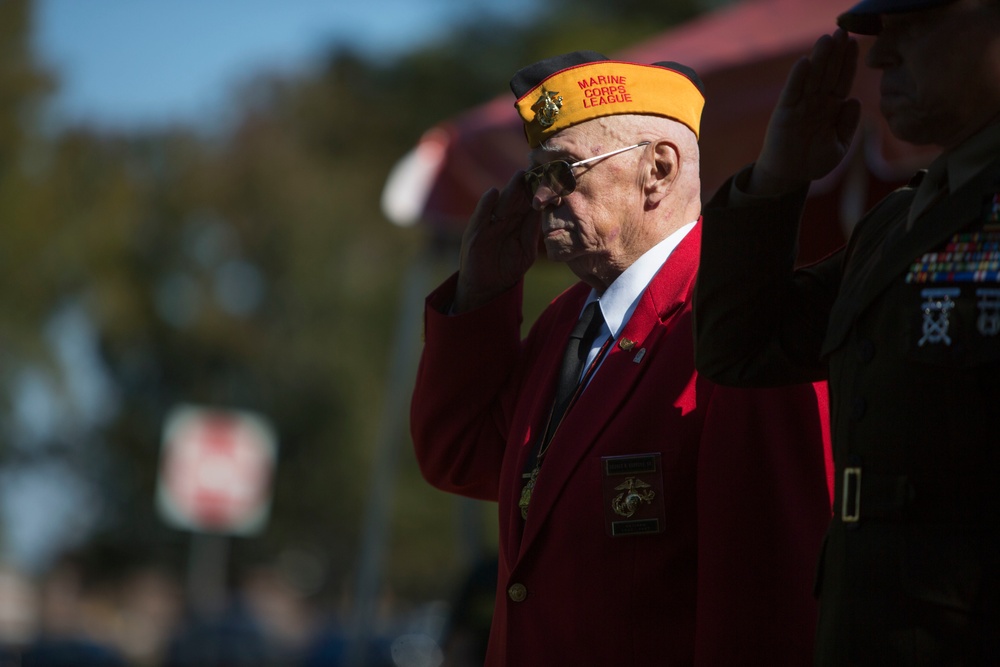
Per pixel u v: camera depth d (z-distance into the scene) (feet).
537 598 27.07
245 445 118.32
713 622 24.95
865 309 19.85
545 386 29.48
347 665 58.85
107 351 319.88
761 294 22.47
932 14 19.33
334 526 332.60
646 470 26.40
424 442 31.99
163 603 341.41
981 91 19.12
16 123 227.81
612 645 25.98
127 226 275.59
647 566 26.12
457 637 54.90
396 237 341.00
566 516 26.89
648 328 27.96
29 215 231.91
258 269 341.00
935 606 18.28
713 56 47.06
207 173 339.36
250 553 333.83
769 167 22.08
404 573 291.99
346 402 326.03
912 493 18.71
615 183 28.45
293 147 364.38
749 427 25.84
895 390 19.08
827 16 45.98
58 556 357.41
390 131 395.14
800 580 24.98
